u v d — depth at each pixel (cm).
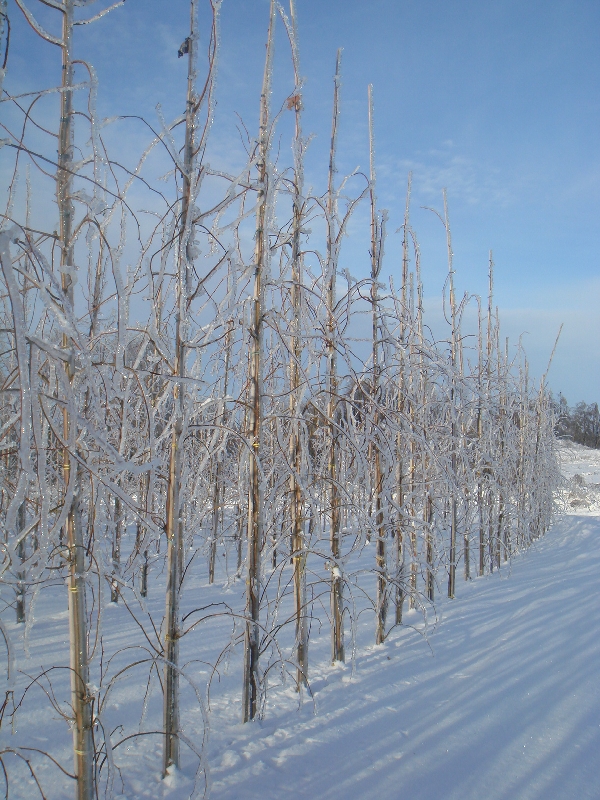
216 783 323
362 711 421
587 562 1072
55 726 394
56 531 250
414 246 795
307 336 449
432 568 672
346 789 320
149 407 329
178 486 330
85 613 279
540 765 350
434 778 333
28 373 225
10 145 247
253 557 399
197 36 332
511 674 499
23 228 239
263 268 404
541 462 1512
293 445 493
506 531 1173
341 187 532
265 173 402
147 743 371
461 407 707
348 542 1191
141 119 297
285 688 470
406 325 585
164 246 317
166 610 328
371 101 565
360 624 673
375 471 591
